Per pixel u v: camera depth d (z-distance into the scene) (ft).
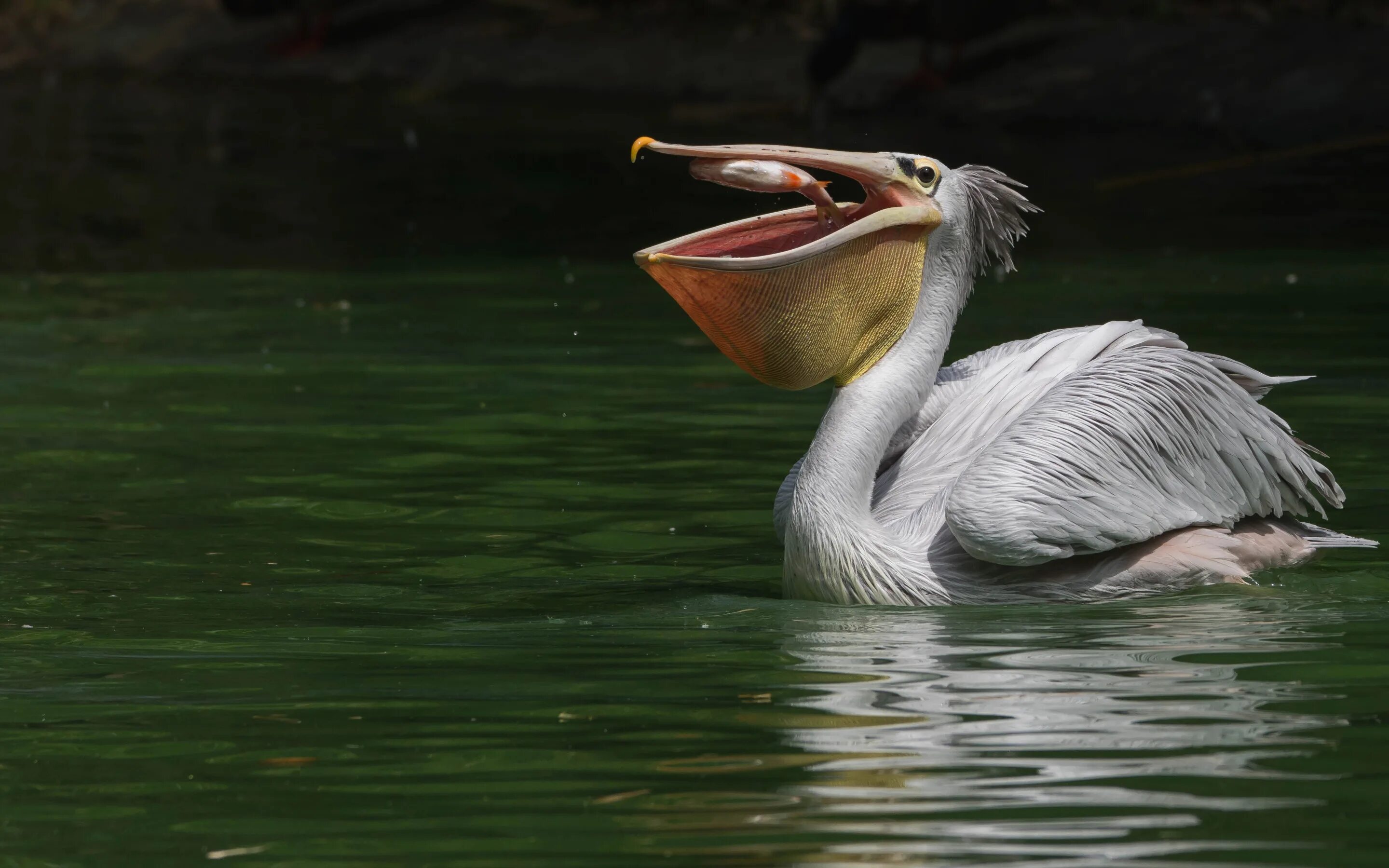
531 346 62.13
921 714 26.17
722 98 135.03
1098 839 21.40
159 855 21.56
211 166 114.52
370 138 126.00
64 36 177.37
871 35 124.57
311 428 49.85
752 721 26.04
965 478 32.37
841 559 33.14
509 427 49.90
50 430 49.42
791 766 24.11
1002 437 33.04
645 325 66.54
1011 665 28.66
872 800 22.76
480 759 24.75
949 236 34.40
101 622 32.53
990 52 130.62
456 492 42.96
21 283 76.95
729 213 95.25
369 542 38.68
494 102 142.31
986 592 32.89
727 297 32.45
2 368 58.18
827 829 21.88
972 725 25.62
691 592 34.60
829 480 33.50
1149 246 80.69
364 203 100.42
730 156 33.22
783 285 32.55
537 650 30.42
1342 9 122.52
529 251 85.40
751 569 36.47
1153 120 114.01
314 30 171.12
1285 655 28.96
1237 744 24.62
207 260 83.51
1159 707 26.23
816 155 33.42
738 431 49.42
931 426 36.58
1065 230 85.56
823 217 34.60
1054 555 31.78
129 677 28.99
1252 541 34.73
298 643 31.09
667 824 22.16
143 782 24.06
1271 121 109.91
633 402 53.21
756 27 148.46
